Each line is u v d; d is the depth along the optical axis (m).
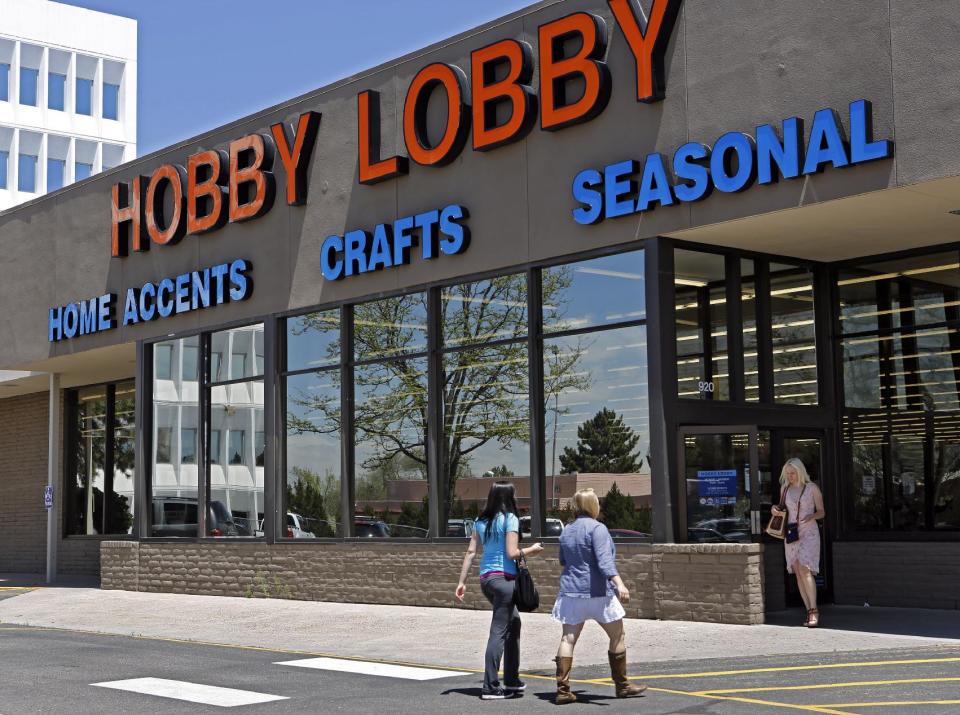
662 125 16.12
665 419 16.05
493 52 18.19
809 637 13.97
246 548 22.12
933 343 16.80
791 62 14.81
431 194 19.30
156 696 11.04
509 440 18.06
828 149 14.24
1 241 28.86
